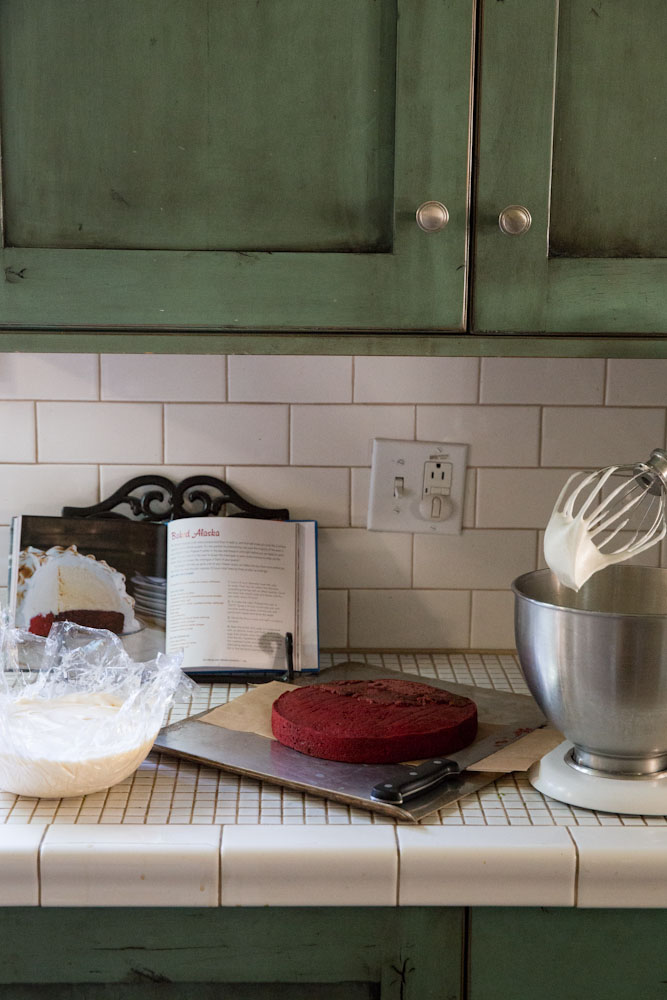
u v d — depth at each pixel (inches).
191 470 56.5
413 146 41.8
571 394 56.2
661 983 38.4
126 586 54.4
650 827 38.8
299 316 42.9
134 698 41.4
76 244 42.3
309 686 49.2
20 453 56.0
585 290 42.9
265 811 39.6
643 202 42.6
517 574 57.9
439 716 45.2
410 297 42.8
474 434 56.6
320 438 56.4
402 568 57.7
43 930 37.5
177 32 41.2
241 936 37.7
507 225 41.8
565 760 42.6
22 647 51.6
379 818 39.1
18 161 41.8
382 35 41.3
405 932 37.9
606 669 38.2
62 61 41.3
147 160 41.9
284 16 41.2
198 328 43.1
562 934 38.0
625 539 57.3
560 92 41.8
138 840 36.9
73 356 55.1
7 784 40.2
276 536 54.7
